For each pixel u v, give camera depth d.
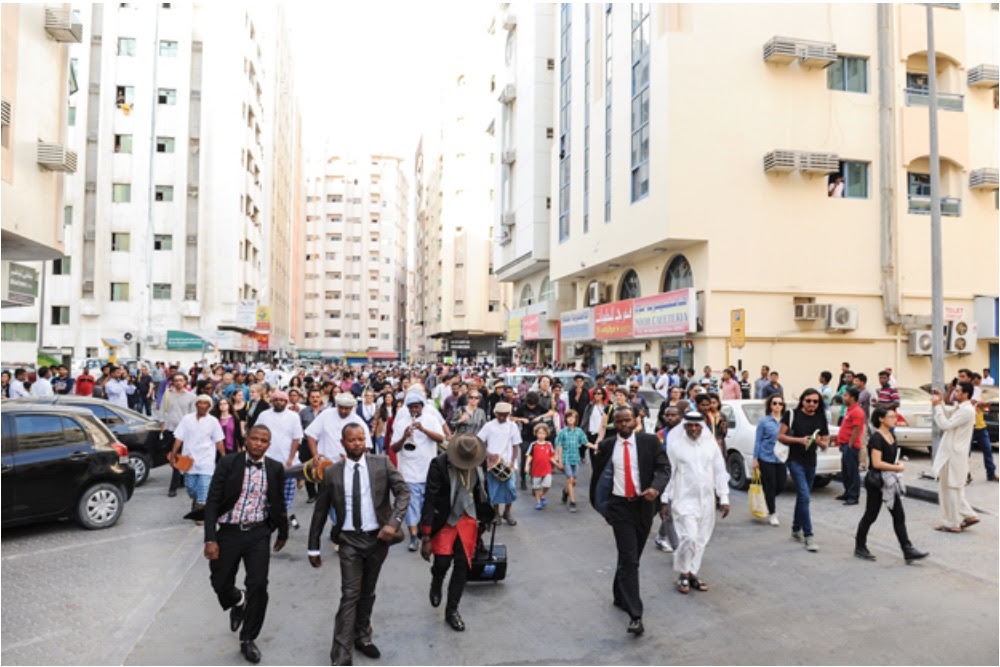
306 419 11.55
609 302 28.03
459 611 6.07
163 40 43.84
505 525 9.41
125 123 43.19
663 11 20.64
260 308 49.22
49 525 9.19
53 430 8.66
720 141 20.28
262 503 5.24
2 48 14.46
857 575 7.05
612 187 24.62
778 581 6.88
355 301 103.19
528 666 4.96
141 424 12.30
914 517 9.59
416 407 8.26
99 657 5.05
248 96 47.50
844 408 13.30
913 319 20.80
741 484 11.59
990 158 22.12
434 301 73.50
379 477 5.29
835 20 21.12
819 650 5.22
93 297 41.88
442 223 64.62
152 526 9.14
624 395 10.55
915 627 5.67
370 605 5.23
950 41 21.83
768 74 20.66
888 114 21.11
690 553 6.51
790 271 20.47
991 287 21.78
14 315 41.09
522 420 12.22
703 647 5.29
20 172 15.24
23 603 6.17
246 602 5.09
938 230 11.98
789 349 20.39
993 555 7.72
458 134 62.88
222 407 10.30
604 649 5.25
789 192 20.59
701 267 20.47
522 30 38.66
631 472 5.93
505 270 41.38
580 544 8.41
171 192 43.34
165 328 42.47
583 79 28.20
